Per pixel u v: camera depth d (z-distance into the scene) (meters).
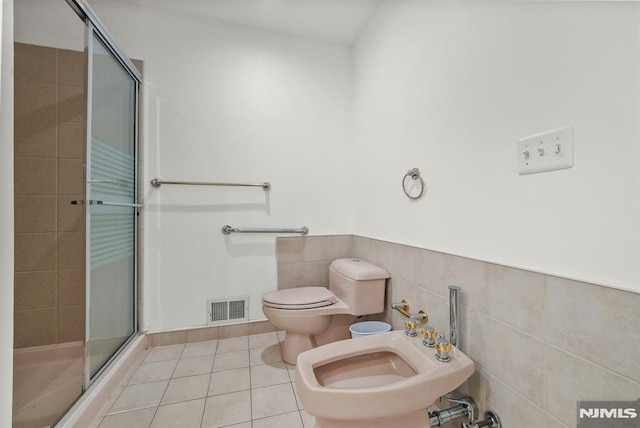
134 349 1.58
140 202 1.74
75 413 1.09
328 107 2.10
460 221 1.08
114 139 1.51
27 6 1.57
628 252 0.60
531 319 0.80
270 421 1.15
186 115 1.82
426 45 1.28
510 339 0.86
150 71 1.77
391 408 0.77
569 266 0.71
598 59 0.65
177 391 1.33
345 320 1.72
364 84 1.93
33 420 1.11
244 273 1.92
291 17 1.85
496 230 0.92
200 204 1.84
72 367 1.49
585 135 0.67
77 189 1.66
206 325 1.86
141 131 1.75
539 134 0.78
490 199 0.94
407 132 1.43
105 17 1.70
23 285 1.56
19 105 1.56
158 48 1.78
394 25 1.55
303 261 2.02
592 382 0.66
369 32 1.85
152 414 1.18
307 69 2.06
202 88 1.85
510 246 0.87
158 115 1.78
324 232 2.08
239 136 1.92
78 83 1.66
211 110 1.87
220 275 1.88
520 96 0.83
